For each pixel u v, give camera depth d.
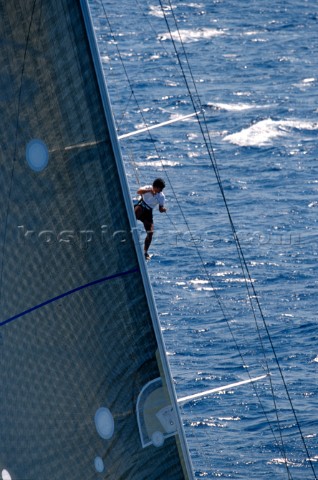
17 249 48.53
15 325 49.00
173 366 118.75
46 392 48.72
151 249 152.50
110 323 47.56
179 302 136.88
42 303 48.44
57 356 48.38
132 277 47.25
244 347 123.81
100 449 47.94
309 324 130.25
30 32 46.59
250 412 108.12
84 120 46.66
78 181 47.25
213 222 167.00
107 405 47.72
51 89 46.91
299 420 106.44
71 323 48.12
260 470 97.94
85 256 47.62
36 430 49.00
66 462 48.59
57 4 45.97
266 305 136.88
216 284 142.88
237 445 102.12
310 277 146.88
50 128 47.25
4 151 48.00
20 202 48.25
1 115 47.69
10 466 49.59
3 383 49.44
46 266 48.25
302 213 174.50
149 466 47.47
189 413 108.19
